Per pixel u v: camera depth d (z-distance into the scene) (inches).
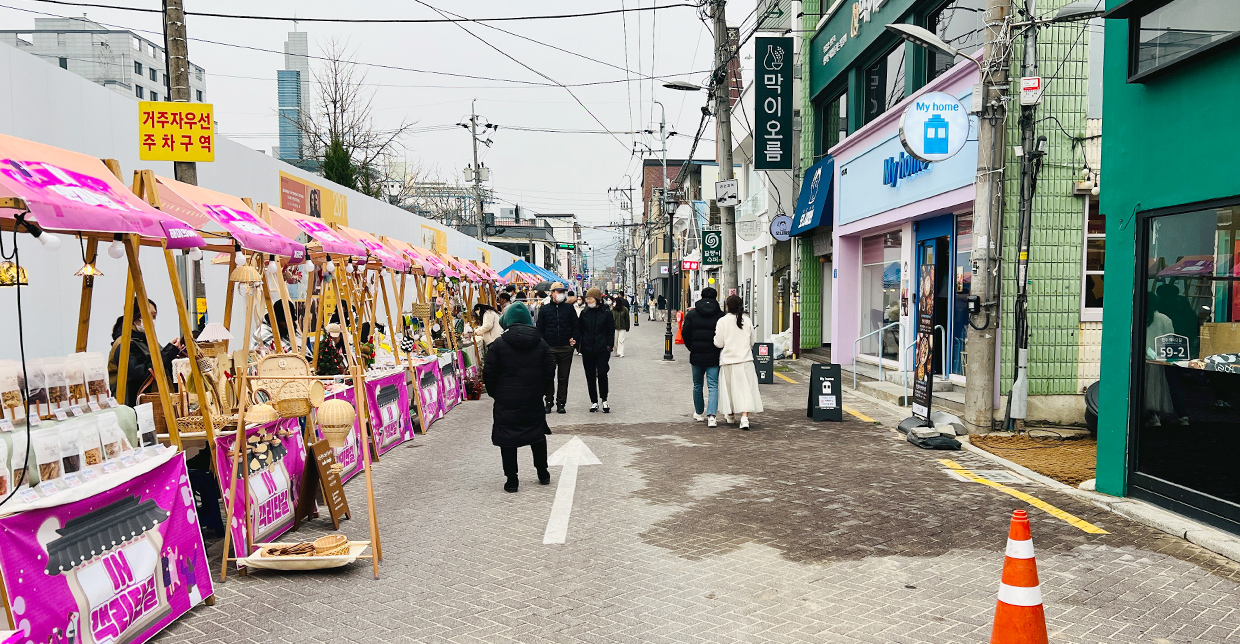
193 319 423.8
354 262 396.5
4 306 291.1
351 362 312.0
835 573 190.5
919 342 395.2
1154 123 237.3
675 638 154.0
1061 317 385.1
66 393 156.6
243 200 292.5
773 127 725.9
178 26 363.9
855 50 617.0
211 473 219.3
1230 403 208.7
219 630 160.9
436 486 289.4
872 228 581.6
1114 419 254.7
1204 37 215.8
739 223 788.6
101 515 149.8
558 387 466.3
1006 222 377.4
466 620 164.4
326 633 158.4
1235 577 184.1
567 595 178.1
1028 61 366.3
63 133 319.0
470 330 682.2
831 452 342.0
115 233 180.5
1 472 133.3
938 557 201.3
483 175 1931.6
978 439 359.6
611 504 258.8
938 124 376.2
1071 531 221.0
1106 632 154.6
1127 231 249.0
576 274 3732.8
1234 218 209.0
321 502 257.4
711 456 335.3
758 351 618.8
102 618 144.3
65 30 2778.1
